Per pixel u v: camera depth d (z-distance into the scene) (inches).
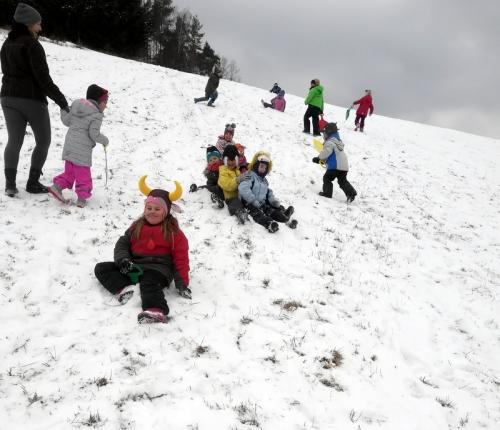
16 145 217.9
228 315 163.6
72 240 199.2
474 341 186.1
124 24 1325.0
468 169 577.0
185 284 168.2
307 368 141.8
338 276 213.8
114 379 123.7
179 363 133.3
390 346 166.9
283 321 166.6
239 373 133.5
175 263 171.5
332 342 158.4
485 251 314.2
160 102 564.4
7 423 106.7
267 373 135.9
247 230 244.1
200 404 118.4
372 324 177.5
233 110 615.2
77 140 224.5
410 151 609.9
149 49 2534.5
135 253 172.7
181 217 249.6
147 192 183.2
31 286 162.4
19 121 215.2
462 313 207.8
